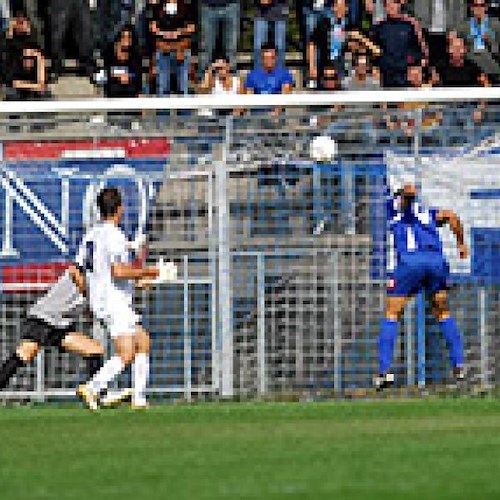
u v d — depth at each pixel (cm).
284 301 4709
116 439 3372
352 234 4766
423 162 4781
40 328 4409
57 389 4609
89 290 4350
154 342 4681
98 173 4747
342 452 3027
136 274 4334
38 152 4741
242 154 4781
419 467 2767
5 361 4669
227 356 4684
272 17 6122
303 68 6138
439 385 4694
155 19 6138
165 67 6147
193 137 4762
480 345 4728
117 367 4328
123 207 4731
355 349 4725
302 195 4788
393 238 4641
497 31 6278
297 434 3409
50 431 3603
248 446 3172
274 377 4703
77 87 6181
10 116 4822
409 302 4672
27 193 4744
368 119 4816
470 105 4981
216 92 6059
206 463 2881
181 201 4753
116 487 2552
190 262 4722
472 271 4744
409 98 4719
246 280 4731
